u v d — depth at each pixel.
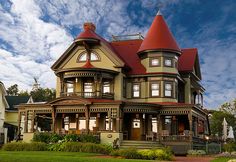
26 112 42.38
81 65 44.78
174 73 44.88
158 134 39.78
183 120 45.56
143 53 46.16
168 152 29.92
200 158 31.55
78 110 40.12
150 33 46.75
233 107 80.31
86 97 42.41
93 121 42.91
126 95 45.59
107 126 42.28
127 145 37.81
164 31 46.44
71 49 45.28
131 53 48.88
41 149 33.00
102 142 38.25
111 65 44.09
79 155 27.72
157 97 44.28
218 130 76.50
